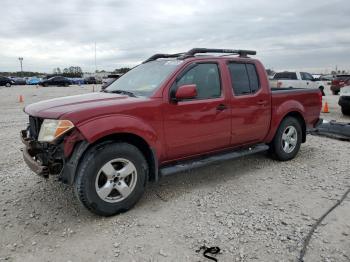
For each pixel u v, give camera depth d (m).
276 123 5.50
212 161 4.63
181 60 4.48
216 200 4.17
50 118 3.53
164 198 4.24
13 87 42.28
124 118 3.71
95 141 3.63
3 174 5.15
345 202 4.07
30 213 3.84
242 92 5.01
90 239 3.29
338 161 5.83
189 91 3.94
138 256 3.00
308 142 7.38
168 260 2.93
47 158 3.67
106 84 5.30
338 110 13.98
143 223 3.59
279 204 4.04
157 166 4.08
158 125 4.02
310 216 3.71
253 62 5.26
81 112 3.51
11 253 3.06
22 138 4.13
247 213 3.80
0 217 3.74
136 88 4.46
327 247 3.09
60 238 3.31
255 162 5.79
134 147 3.83
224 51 5.01
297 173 5.20
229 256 2.97
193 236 3.31
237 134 4.96
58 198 4.25
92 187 3.55
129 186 3.85
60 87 41.75
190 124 4.33
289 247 3.10
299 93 5.92
